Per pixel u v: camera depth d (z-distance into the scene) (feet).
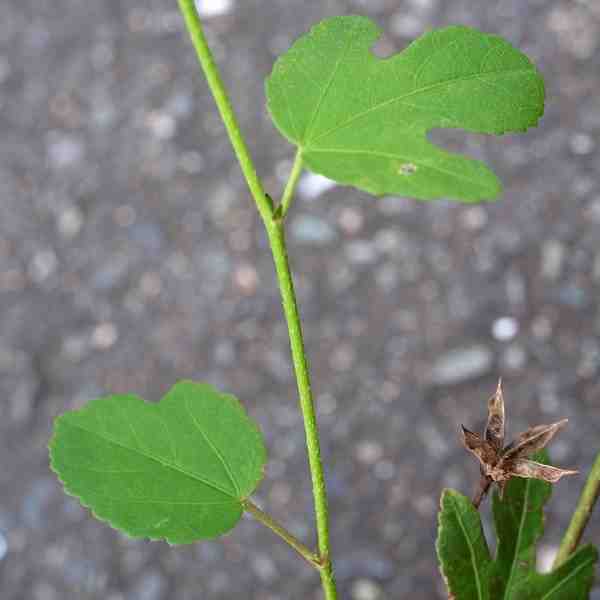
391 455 2.82
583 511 0.98
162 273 3.18
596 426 2.76
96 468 0.94
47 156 3.46
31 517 2.85
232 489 0.94
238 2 3.63
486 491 0.93
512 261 3.03
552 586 0.97
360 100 0.90
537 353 2.89
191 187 3.32
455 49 0.91
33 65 3.66
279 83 0.91
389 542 2.72
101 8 3.74
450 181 0.87
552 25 3.40
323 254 3.12
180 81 3.53
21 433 2.99
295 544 0.91
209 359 3.03
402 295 3.03
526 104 0.90
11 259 3.29
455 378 2.88
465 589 0.94
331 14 3.54
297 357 0.86
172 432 0.96
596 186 3.10
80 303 3.18
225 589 2.70
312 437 0.87
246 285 3.11
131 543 2.77
